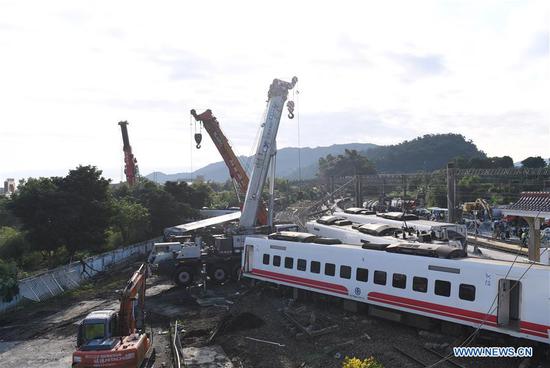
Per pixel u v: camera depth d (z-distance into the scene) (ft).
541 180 156.97
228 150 135.33
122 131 254.27
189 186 224.74
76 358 44.27
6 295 83.15
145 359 51.90
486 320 50.60
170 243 100.01
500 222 147.64
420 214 185.98
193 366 54.39
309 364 51.90
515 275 48.62
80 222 113.91
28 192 109.50
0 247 116.06
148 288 98.89
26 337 68.54
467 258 56.44
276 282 78.79
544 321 46.06
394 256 60.95
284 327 64.90
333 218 113.80
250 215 106.11
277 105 105.60
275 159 108.37
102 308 83.30
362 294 64.28
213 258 95.35
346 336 59.16
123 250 137.80
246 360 55.57
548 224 139.03
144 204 174.50
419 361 49.24
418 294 57.47
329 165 531.91
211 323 70.33
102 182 121.80
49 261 120.98
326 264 70.28
